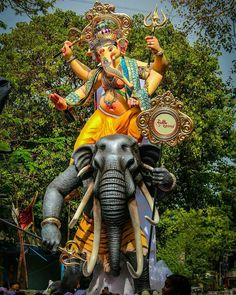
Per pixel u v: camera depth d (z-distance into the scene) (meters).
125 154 10.27
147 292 10.08
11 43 25.83
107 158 10.20
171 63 22.48
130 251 10.53
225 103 24.09
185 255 38.53
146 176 10.74
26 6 15.80
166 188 10.58
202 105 23.25
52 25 26.02
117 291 10.64
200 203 26.16
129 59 11.76
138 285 10.38
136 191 11.12
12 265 28.62
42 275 29.89
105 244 10.62
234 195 31.09
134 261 10.49
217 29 13.02
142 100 11.20
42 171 21.92
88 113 22.47
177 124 10.71
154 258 11.10
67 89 23.19
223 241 34.97
